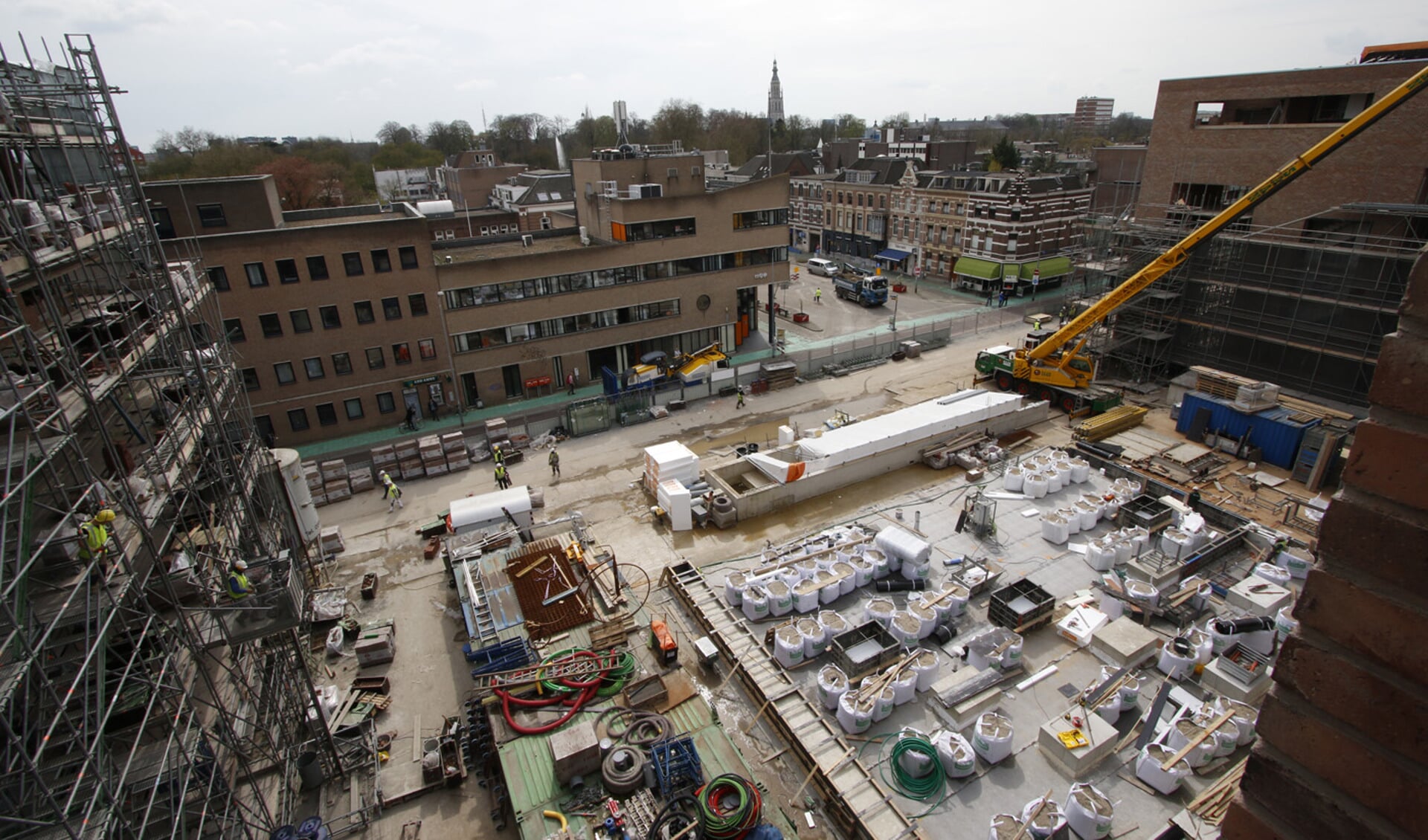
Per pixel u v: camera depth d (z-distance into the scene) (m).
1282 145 35.28
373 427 39.38
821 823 16.73
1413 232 31.59
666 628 20.73
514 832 16.84
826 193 81.94
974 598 23.34
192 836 14.62
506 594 21.39
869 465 31.44
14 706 11.90
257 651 17.64
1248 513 27.86
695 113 152.88
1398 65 31.25
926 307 61.03
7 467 10.41
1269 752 4.57
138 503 14.13
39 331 16.98
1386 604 3.77
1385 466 3.69
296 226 43.47
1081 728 17.61
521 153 163.38
